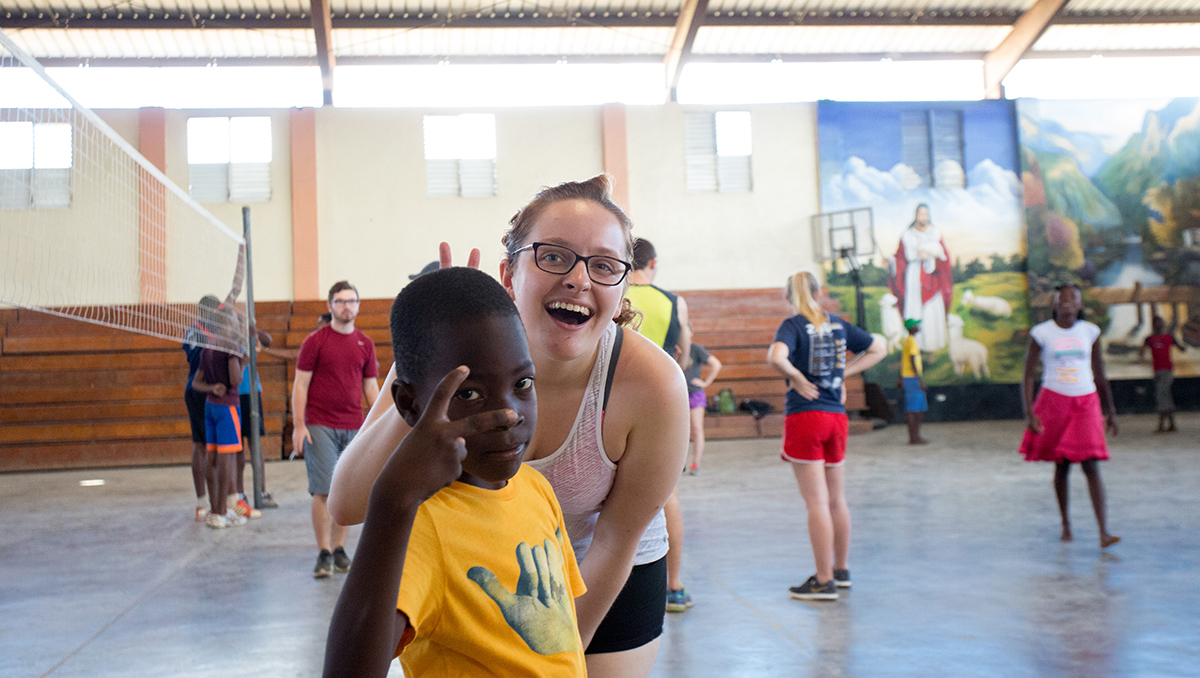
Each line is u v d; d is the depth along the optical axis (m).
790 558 5.08
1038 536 5.51
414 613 0.98
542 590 1.14
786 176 16.45
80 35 14.84
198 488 7.21
